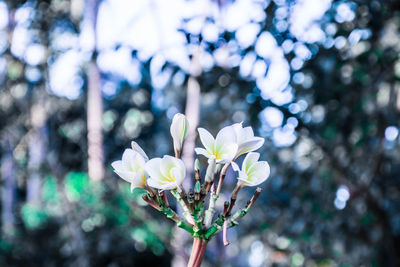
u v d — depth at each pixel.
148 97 6.36
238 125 0.89
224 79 2.81
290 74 2.82
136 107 6.52
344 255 3.22
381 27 2.82
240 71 2.75
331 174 3.18
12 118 4.72
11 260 6.59
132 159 0.84
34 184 6.45
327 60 2.85
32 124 4.71
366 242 3.18
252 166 0.84
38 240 6.52
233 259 3.97
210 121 3.30
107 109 6.50
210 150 0.83
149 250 5.70
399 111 2.97
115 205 4.47
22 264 6.58
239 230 3.78
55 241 6.34
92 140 4.61
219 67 2.77
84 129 5.00
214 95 3.20
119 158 6.50
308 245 3.32
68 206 4.68
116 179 4.60
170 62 2.80
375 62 2.91
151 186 0.78
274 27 2.68
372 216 3.16
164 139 6.38
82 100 5.05
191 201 0.79
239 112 3.26
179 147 0.87
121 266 5.23
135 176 0.79
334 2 2.75
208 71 2.79
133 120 6.61
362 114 3.04
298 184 3.29
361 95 2.97
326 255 3.29
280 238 3.50
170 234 3.77
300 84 2.90
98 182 4.51
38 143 4.82
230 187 3.62
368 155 3.08
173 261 3.93
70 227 4.81
